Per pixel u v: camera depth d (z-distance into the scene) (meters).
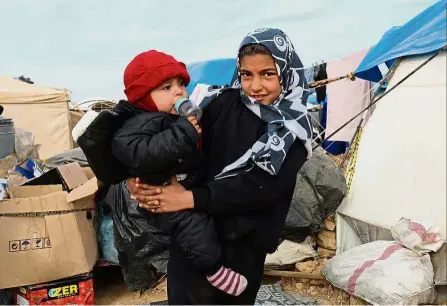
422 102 2.82
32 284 3.54
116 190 3.82
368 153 3.57
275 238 1.71
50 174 3.98
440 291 3.12
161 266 3.87
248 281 1.73
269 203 1.62
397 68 3.38
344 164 4.34
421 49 2.90
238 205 1.59
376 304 3.17
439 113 2.68
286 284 4.07
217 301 1.73
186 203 1.58
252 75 1.70
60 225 3.55
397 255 3.23
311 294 3.87
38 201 3.51
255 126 1.67
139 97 1.65
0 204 3.45
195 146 1.60
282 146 1.56
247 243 1.71
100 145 1.64
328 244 4.14
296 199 3.91
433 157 2.73
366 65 4.75
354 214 3.76
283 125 1.60
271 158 1.55
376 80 5.12
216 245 1.61
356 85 6.28
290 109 1.68
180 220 1.60
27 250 3.49
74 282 3.66
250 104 1.69
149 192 1.60
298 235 4.04
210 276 1.64
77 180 3.82
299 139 1.63
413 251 3.17
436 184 2.77
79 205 3.65
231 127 1.71
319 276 3.90
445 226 2.87
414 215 3.02
